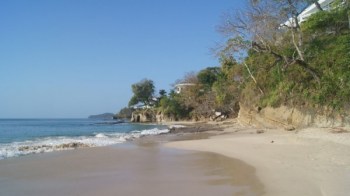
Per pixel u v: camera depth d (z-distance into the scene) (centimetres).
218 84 6838
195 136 3306
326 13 2858
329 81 2528
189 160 1595
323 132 2222
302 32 3055
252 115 4203
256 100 4091
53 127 6994
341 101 2383
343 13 2778
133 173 1270
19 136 3731
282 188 950
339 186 911
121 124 9238
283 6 2973
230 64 5456
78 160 1614
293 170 1187
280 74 3275
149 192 973
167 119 10162
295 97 3011
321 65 2681
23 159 1652
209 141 2475
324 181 979
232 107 6938
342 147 1617
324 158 1369
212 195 920
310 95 2739
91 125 8462
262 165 1347
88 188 1036
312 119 2702
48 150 2042
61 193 983
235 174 1209
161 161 1573
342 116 2370
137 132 4569
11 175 1241
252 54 3894
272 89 3597
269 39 3209
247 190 962
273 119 3472
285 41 3186
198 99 8700
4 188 1048
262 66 3678
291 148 1747
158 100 12138
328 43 2788
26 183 1110
